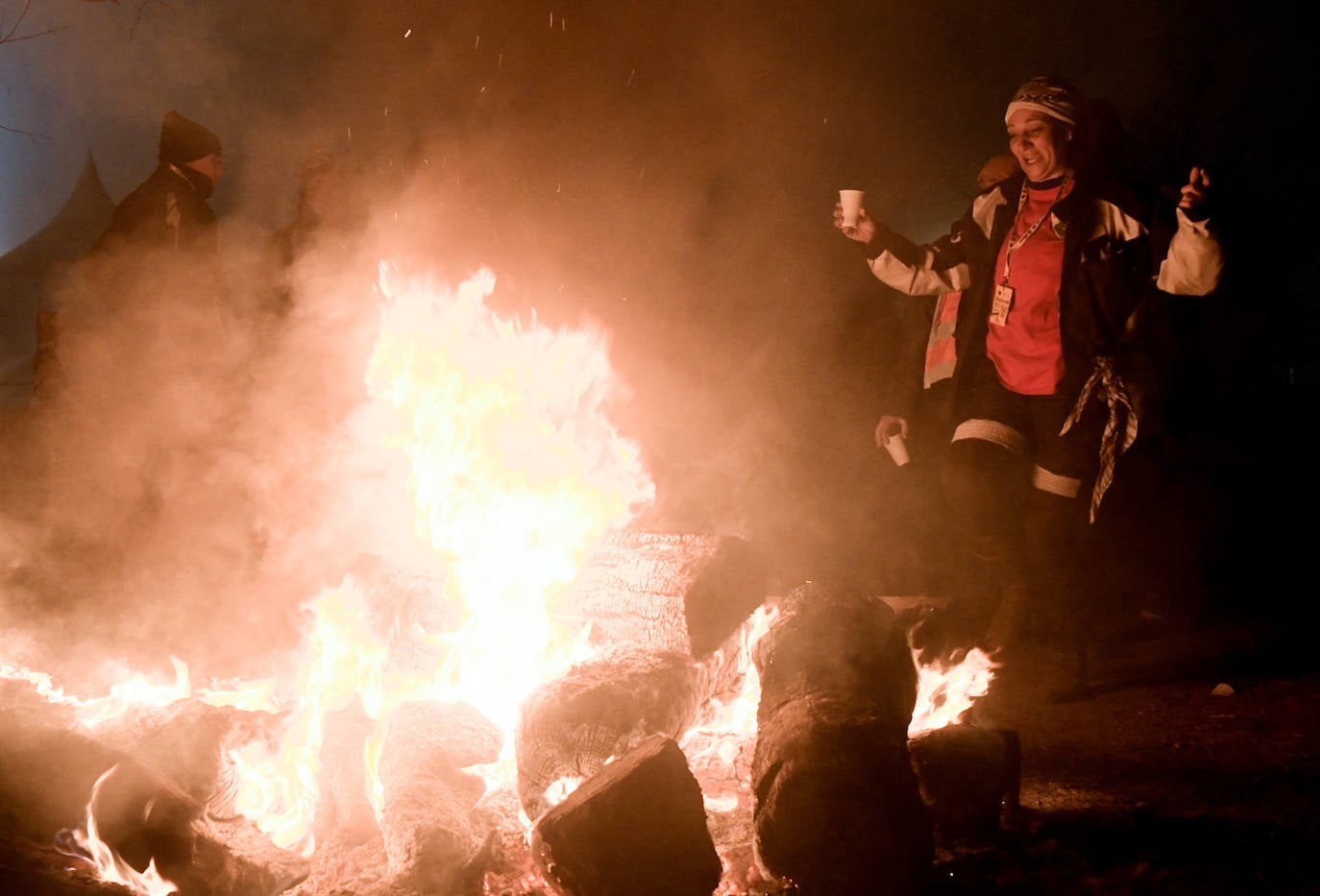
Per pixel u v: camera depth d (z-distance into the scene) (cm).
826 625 308
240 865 272
